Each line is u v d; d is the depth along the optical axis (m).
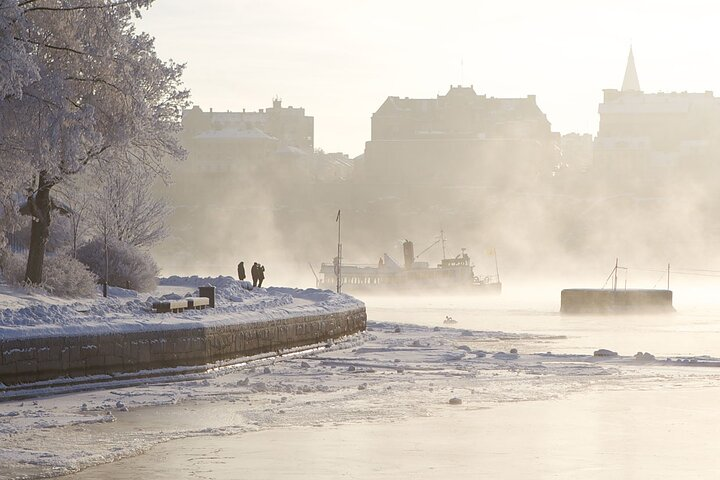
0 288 65.44
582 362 63.19
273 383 52.31
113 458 33.84
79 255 81.19
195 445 36.34
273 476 31.88
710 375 56.28
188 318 58.56
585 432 39.19
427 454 35.12
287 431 39.06
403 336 86.81
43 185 67.94
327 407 44.59
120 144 66.62
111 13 65.81
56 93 61.00
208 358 56.75
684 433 38.97
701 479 31.64
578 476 32.03
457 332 93.06
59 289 68.31
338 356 67.31
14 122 60.88
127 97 65.81
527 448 36.16
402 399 47.06
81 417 41.09
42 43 62.81
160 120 71.94
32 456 33.47
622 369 59.03
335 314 76.81
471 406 45.22
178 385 51.53
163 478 31.41
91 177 72.25
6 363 45.31
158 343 53.22
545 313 152.00
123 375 51.09
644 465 33.53
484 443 37.03
